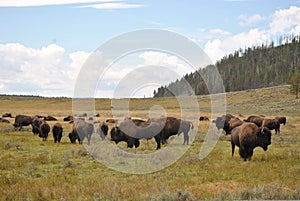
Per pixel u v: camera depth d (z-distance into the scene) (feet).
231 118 96.63
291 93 310.86
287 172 47.50
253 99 309.83
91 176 46.47
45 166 53.01
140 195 34.12
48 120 163.22
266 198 32.24
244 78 464.65
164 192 33.81
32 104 423.23
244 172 47.52
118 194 34.14
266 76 462.60
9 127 118.93
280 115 218.38
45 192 35.47
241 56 541.75
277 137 93.91
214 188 38.27
